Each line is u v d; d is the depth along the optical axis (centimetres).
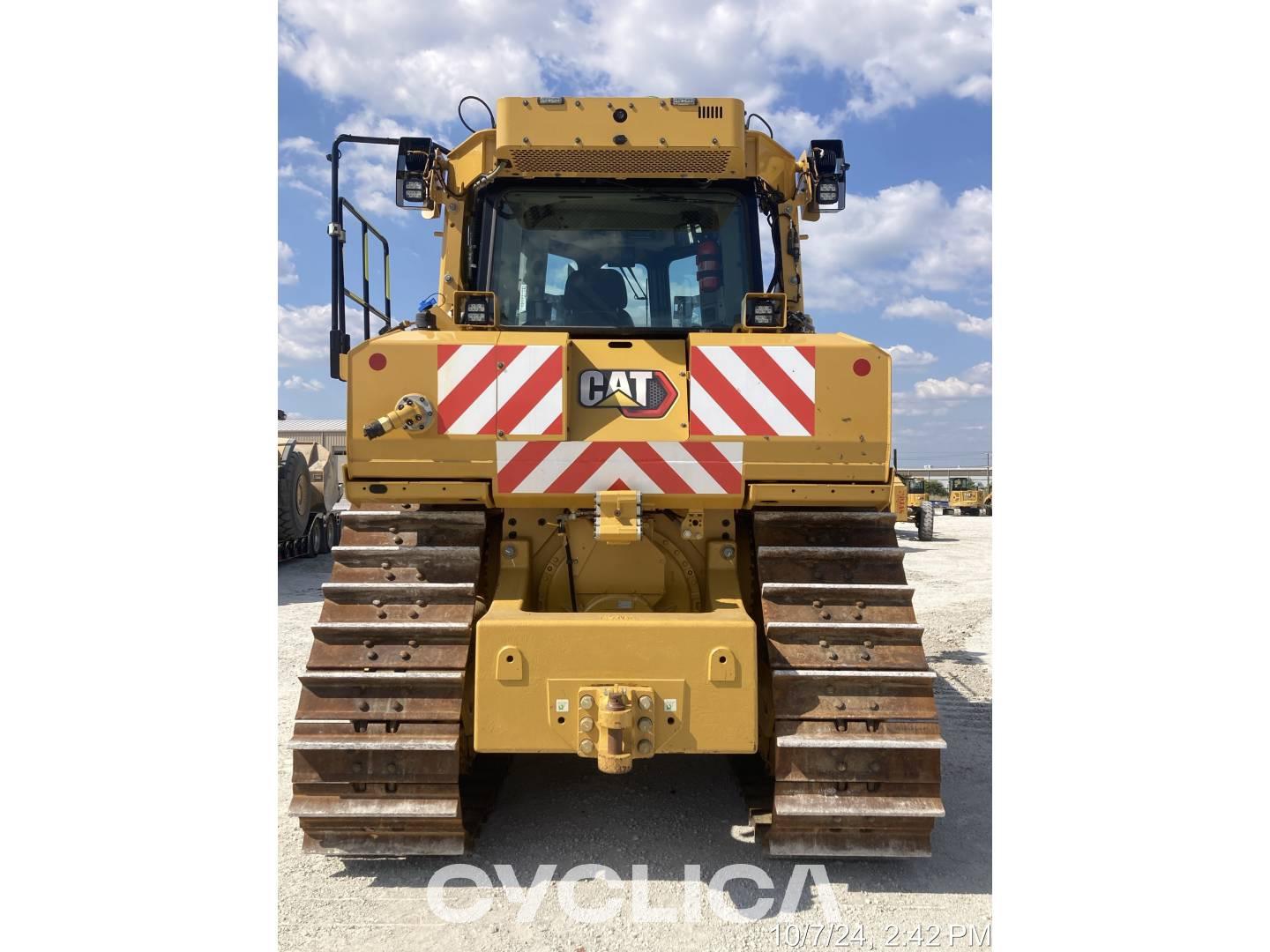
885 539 332
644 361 337
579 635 289
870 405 316
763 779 360
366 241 400
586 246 389
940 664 655
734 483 314
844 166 397
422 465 313
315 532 1335
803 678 302
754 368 314
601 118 362
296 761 299
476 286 391
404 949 267
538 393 312
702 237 391
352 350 313
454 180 392
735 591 330
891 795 299
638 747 287
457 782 298
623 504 310
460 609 313
